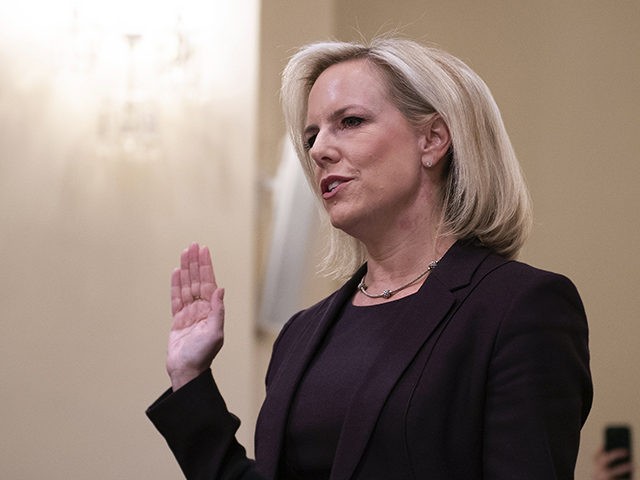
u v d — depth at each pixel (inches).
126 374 415.5
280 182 459.5
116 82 424.5
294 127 227.6
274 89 493.7
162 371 415.5
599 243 641.6
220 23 429.7
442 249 207.8
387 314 204.2
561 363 184.2
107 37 426.0
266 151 484.7
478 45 651.5
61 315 417.4
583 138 647.1
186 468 197.0
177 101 426.9
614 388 634.2
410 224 208.4
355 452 184.7
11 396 413.4
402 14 647.8
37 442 411.8
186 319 210.4
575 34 650.8
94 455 411.2
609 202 643.5
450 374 185.9
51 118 422.9
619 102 646.5
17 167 421.7
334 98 209.2
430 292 197.5
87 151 423.2
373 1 649.0
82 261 419.8
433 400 183.9
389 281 210.7
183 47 425.1
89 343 416.5
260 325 453.7
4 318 416.5
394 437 183.3
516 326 185.5
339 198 206.7
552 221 644.1
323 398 197.9
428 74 206.4
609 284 639.8
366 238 210.7
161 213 423.2
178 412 198.2
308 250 459.5
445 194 209.5
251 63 427.5
